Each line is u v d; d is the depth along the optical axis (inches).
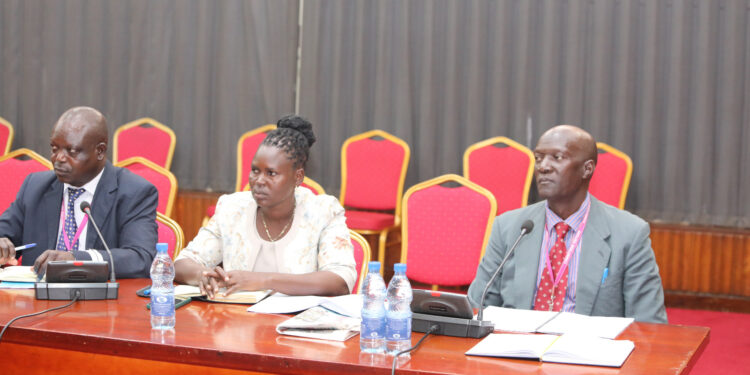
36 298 91.2
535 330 81.7
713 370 156.1
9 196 164.1
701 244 212.4
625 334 81.6
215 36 253.4
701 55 217.6
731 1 215.2
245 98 251.1
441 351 72.9
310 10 243.4
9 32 266.2
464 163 219.5
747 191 216.5
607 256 101.3
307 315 81.5
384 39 237.9
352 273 101.1
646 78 221.5
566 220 104.6
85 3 261.9
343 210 106.7
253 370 70.5
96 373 75.9
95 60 262.2
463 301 78.8
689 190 220.8
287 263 102.3
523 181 213.5
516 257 105.4
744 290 209.8
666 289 215.9
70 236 112.3
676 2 218.7
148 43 257.9
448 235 165.3
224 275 92.6
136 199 113.4
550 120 228.2
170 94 257.8
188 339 74.8
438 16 235.1
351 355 70.6
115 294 92.7
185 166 257.0
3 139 257.8
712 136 218.2
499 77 230.7
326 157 245.0
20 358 78.4
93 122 110.3
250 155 232.1
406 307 74.2
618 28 223.1
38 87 266.2
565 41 226.7
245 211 105.0
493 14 231.5
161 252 86.5
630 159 214.8
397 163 226.8
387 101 239.0
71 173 109.4
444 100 235.9
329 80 244.1
